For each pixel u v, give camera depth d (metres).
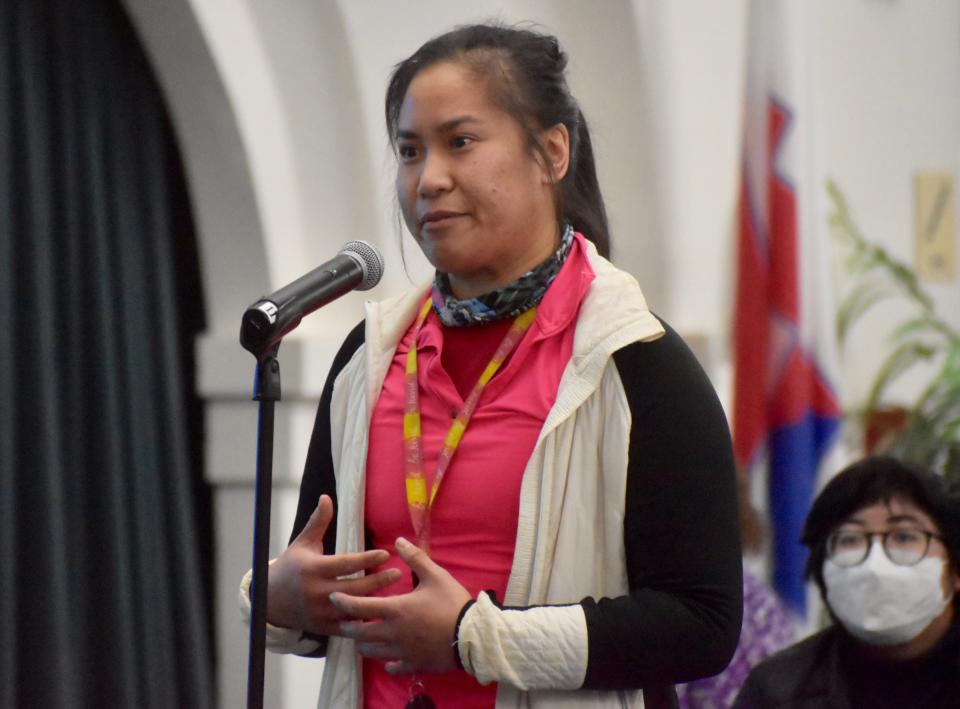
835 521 9.62
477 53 6.64
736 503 6.48
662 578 6.30
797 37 17.66
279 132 15.73
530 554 6.34
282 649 7.07
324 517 6.76
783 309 17.42
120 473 15.12
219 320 16.03
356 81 15.66
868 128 21.91
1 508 14.02
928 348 21.20
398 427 6.86
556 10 16.88
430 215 6.52
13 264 14.39
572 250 6.86
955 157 22.58
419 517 6.56
